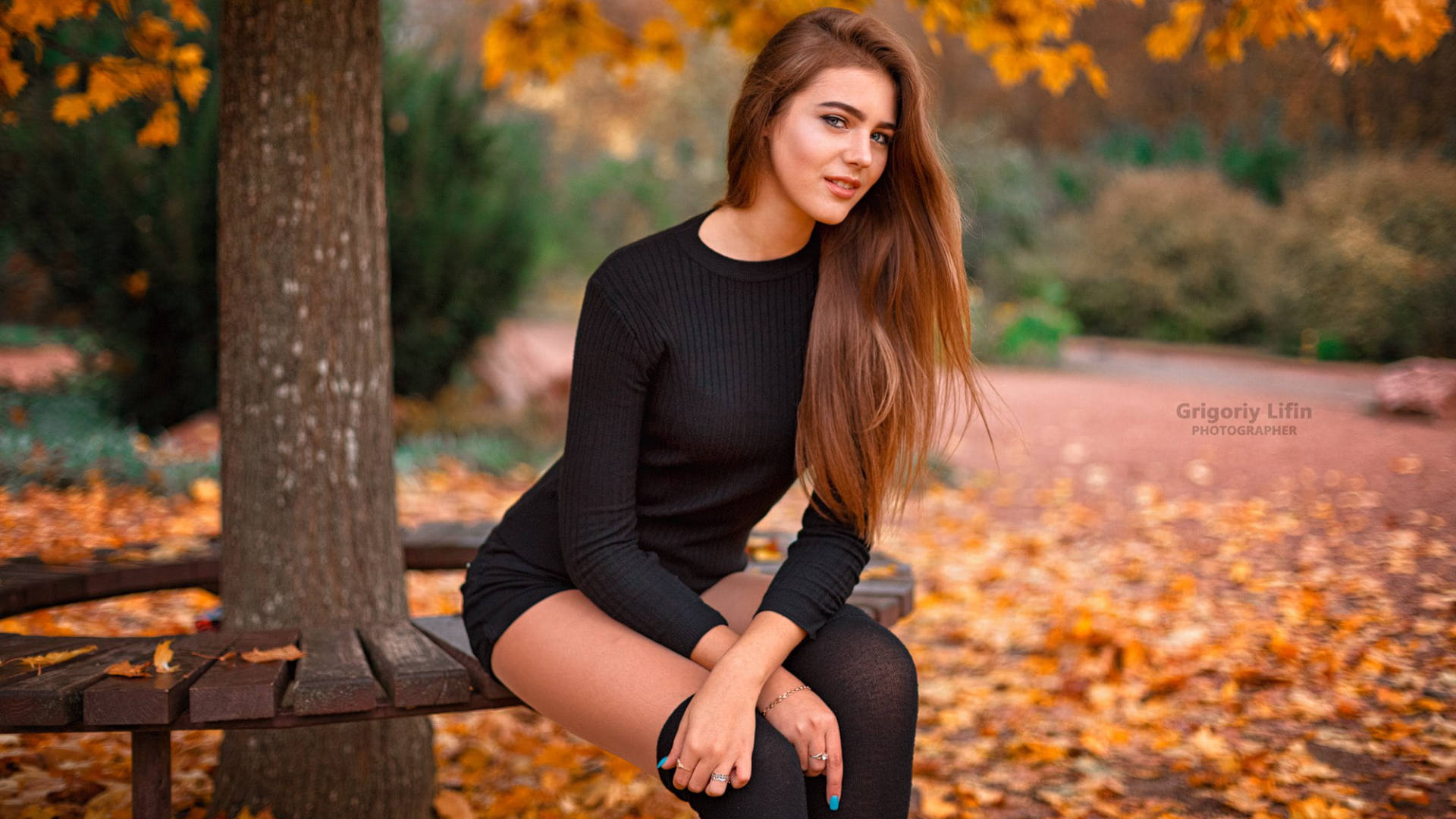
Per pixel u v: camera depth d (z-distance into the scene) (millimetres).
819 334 1965
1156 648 4016
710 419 1918
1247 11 3031
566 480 1926
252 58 2631
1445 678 3502
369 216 2777
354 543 2736
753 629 1798
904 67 1922
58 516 5500
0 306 10953
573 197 20969
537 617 1949
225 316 2705
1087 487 7402
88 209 7082
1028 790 3039
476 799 3016
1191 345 16266
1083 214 18359
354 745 2668
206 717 1936
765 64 1938
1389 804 2756
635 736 1771
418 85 8281
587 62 18328
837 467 1934
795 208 1965
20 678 1961
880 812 1786
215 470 6484
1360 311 13289
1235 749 3178
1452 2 3191
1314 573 4820
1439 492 6164
